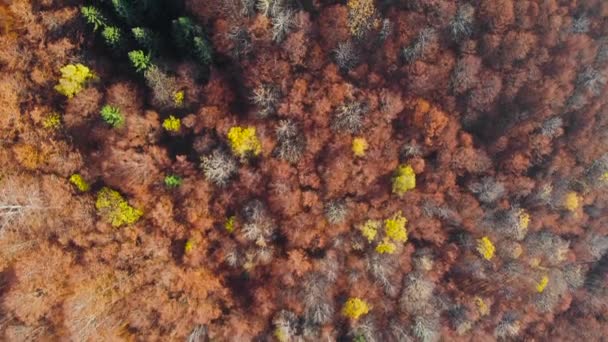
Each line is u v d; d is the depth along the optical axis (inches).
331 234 1079.6
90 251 1032.8
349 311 1077.8
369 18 994.1
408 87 1042.7
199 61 1064.2
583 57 1064.8
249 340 1072.8
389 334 1111.6
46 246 1021.8
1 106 991.0
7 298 983.0
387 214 1096.8
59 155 1041.5
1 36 1005.2
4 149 1029.8
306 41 1004.6
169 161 1054.4
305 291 1064.8
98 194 1048.8
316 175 1049.5
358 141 1028.5
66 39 1027.3
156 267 1053.2
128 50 1090.7
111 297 1030.4
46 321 1027.9
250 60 1015.6
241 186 1049.5
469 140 1106.7
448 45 1040.8
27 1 1000.9
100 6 1059.3
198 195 1045.2
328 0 1007.0
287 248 1085.8
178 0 1078.4
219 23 978.7
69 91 1022.4
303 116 1021.8
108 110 1006.4
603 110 1111.0
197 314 1061.1
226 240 1075.3
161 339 1062.4
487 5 986.7
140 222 1060.5
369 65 1050.7
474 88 1055.0
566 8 1029.8
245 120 1038.4
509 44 1005.8
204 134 1046.4
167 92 1035.9
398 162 1098.1
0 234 968.3
